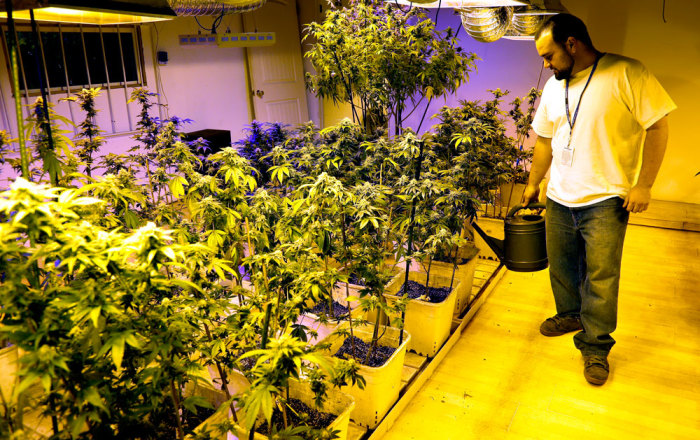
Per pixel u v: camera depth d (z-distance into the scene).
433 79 3.41
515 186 4.84
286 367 1.50
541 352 3.13
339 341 2.65
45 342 1.19
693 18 4.87
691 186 5.28
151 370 1.43
